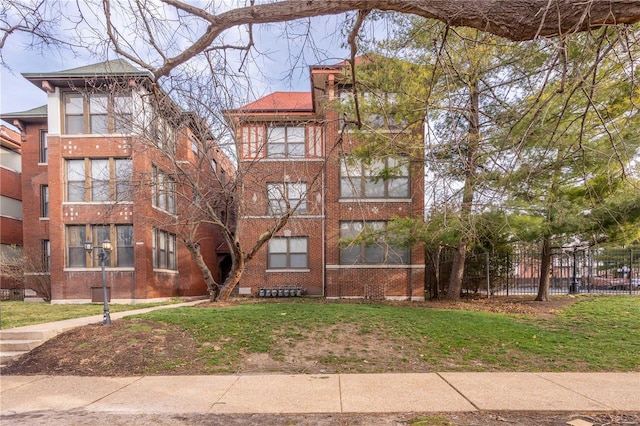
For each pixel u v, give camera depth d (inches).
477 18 143.6
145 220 618.2
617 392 201.6
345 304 477.1
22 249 758.5
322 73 468.4
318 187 458.6
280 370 247.6
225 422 167.3
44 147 737.0
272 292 647.1
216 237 906.1
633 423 163.6
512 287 695.1
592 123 290.4
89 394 206.7
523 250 631.2
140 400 196.1
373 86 325.4
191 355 272.1
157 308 482.0
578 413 174.7
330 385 216.2
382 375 235.1
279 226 484.7
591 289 667.4
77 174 634.8
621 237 414.9
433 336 313.1
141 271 619.5
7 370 257.3
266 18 160.6
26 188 725.3
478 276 643.5
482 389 207.2
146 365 256.8
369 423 164.2
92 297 623.2
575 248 569.3
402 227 478.0
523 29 139.5
